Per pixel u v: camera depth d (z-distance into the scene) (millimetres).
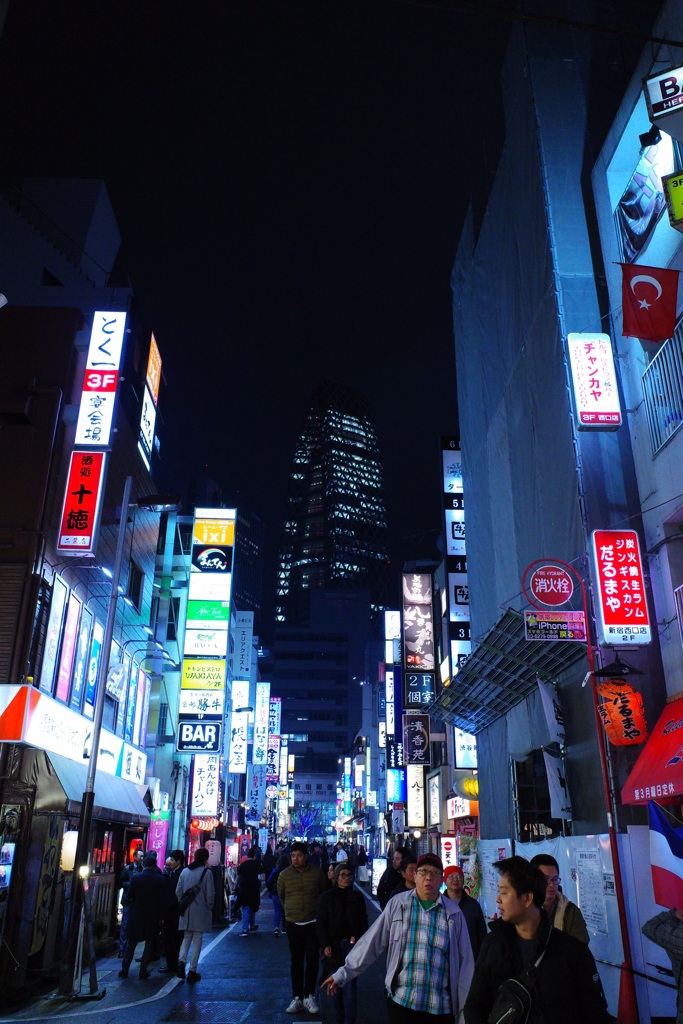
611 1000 10812
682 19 12047
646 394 13039
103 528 18141
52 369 16062
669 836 9328
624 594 12172
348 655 159000
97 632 18234
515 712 17688
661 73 10266
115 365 16625
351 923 9633
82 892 12719
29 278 23594
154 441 26766
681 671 11625
